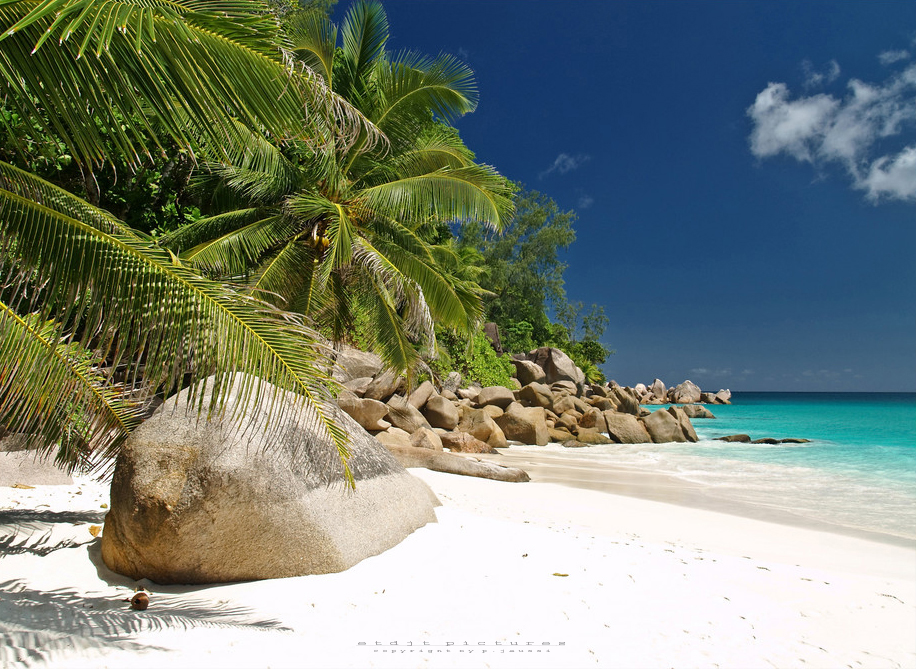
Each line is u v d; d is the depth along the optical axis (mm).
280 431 3678
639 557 4492
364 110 13602
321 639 2594
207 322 2939
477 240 42625
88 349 3650
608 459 14781
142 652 2297
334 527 3656
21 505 4543
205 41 2645
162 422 3578
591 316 48906
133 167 2787
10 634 2297
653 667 2549
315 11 12781
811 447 17969
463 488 8422
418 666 2373
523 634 2795
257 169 12523
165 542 3184
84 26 2535
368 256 11961
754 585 3979
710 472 12375
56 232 2941
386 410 14383
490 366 27250
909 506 8656
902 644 3080
